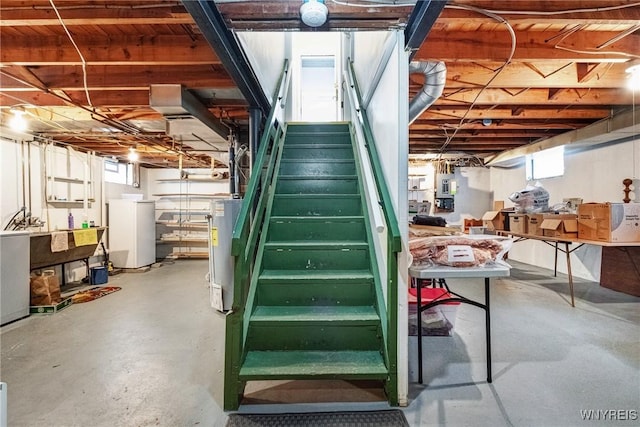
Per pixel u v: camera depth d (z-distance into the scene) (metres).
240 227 1.88
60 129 4.30
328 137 4.12
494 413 1.75
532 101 3.48
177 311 3.57
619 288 4.14
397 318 1.81
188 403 1.85
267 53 3.47
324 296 2.25
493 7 2.01
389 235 1.83
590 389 1.96
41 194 4.71
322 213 3.05
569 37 2.45
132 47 2.45
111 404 1.85
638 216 3.11
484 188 7.39
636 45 2.44
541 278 4.93
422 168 7.67
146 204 6.25
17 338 2.81
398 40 1.90
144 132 4.54
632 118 3.71
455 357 2.38
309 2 1.56
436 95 2.74
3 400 1.36
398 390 1.81
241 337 1.86
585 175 4.98
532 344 2.58
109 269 5.68
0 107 3.37
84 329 3.02
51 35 2.43
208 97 3.30
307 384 2.01
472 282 4.66
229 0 1.61
